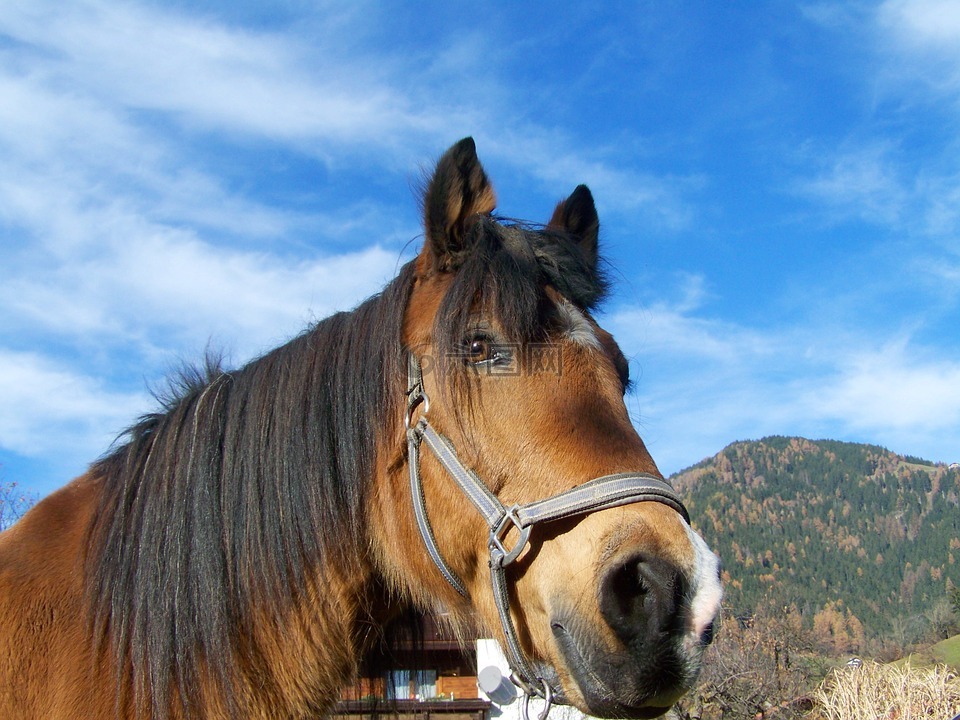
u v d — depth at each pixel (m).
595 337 2.99
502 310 2.85
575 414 2.74
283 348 3.41
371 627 3.24
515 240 3.08
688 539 2.57
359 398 3.16
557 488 2.66
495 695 3.68
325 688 3.08
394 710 3.44
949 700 16.53
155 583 2.96
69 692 2.84
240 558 3.02
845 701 17.17
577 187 3.76
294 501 3.06
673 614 2.41
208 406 3.28
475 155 3.24
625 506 2.59
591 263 3.55
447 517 2.90
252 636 2.98
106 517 3.13
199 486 3.08
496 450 2.79
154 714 2.85
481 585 2.88
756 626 18.69
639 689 2.42
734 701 17.34
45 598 2.97
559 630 2.61
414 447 3.00
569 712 5.88
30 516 3.26
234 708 2.90
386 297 3.29
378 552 3.15
